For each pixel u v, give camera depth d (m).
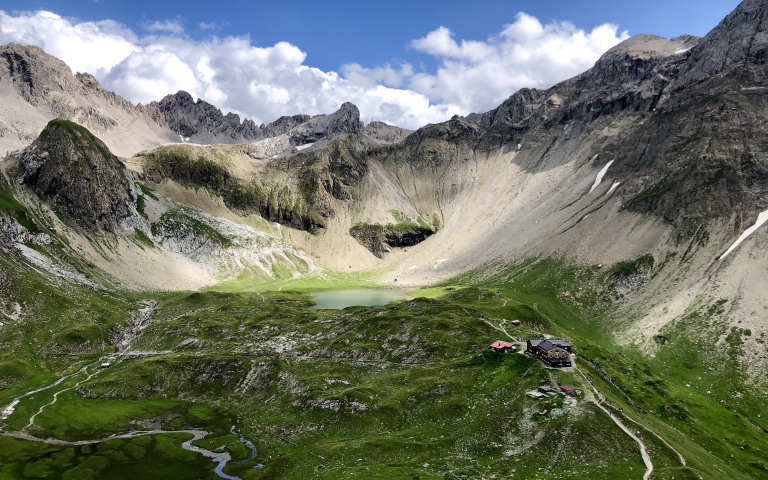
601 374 133.75
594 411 98.94
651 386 140.75
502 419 104.25
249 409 133.75
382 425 113.75
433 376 131.38
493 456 93.19
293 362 158.25
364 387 131.25
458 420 108.88
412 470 90.06
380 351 159.75
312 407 125.19
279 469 99.69
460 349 148.88
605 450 88.62
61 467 101.06
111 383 145.25
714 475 84.25
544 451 91.25
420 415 114.69
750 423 128.50
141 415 129.62
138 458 105.56
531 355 129.50
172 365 154.75
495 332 158.88
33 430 118.00
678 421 119.88
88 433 117.94
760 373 147.12
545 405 103.56
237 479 96.44
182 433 119.00
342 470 93.81
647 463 84.38
